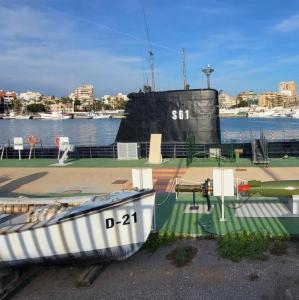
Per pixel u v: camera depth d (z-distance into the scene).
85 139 46.25
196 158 19.08
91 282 6.50
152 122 19.62
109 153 21.78
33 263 6.63
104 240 6.52
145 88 20.19
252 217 9.24
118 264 7.20
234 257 7.16
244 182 10.93
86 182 14.38
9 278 6.61
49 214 7.09
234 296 5.89
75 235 6.36
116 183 14.00
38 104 160.62
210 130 18.81
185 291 6.12
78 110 161.25
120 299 6.00
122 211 6.55
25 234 6.38
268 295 5.88
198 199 11.06
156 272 6.83
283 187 8.81
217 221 9.05
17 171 17.38
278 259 7.08
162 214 9.77
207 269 6.82
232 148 18.91
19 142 21.33
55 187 13.64
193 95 18.73
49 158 22.55
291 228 8.41
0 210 8.09
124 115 20.53
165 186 13.06
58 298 6.15
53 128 72.38
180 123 19.08
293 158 19.19
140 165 17.92
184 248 7.66
